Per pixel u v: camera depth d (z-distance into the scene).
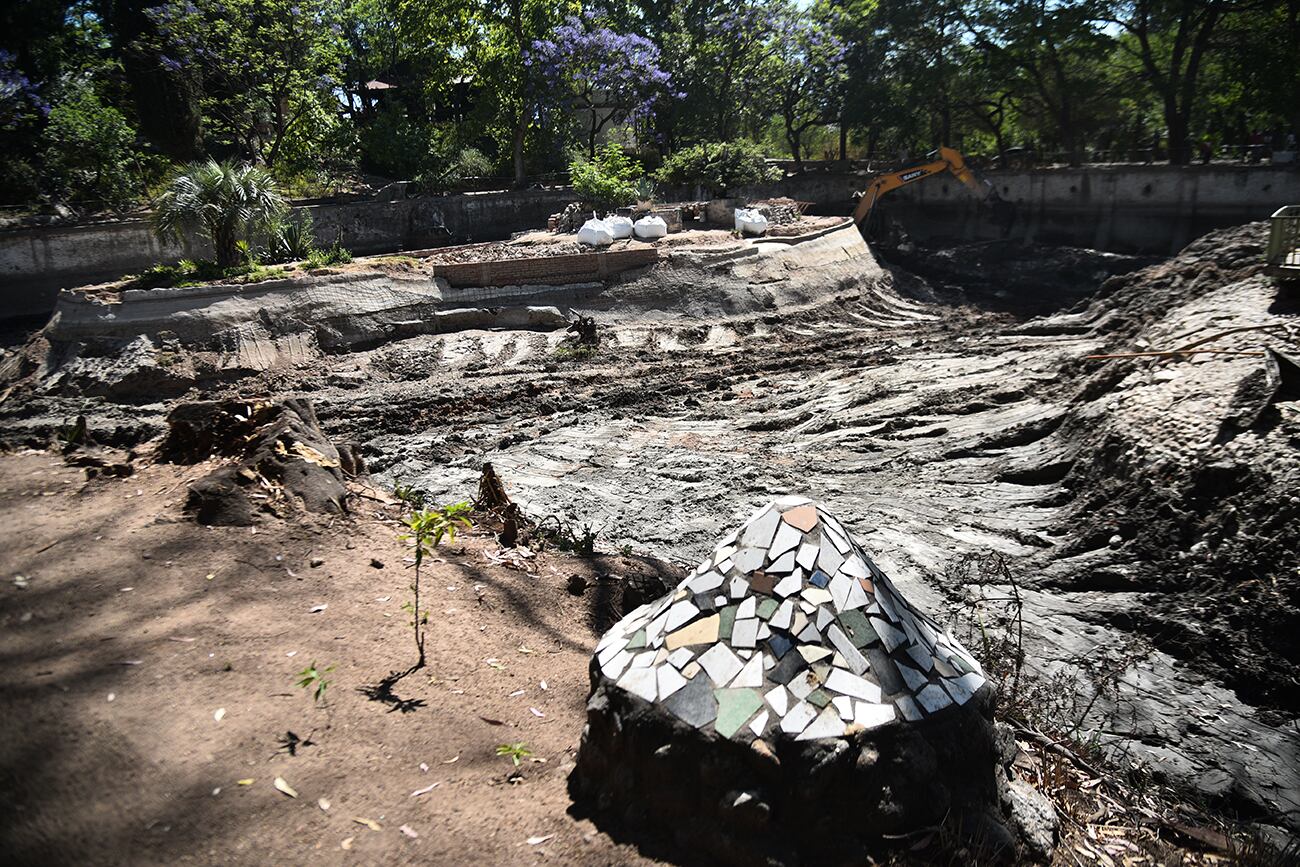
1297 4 38.47
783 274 31.55
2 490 6.86
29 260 29.09
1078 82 47.16
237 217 24.66
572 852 3.91
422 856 3.83
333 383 22.09
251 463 7.13
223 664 4.99
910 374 20.08
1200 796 7.05
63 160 33.00
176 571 5.88
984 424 16.08
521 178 45.03
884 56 51.38
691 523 11.73
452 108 52.84
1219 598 9.70
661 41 50.81
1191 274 21.22
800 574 4.33
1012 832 4.19
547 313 26.77
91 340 22.00
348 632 5.56
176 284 23.89
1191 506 10.97
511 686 5.39
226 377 22.05
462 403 20.14
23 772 3.96
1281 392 11.49
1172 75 42.28
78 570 5.72
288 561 6.25
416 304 26.02
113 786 3.98
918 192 48.84
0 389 20.98
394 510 7.50
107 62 33.53
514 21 44.16
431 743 4.62
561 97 45.09
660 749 4.02
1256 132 46.19
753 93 52.12
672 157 45.72
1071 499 12.88
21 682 4.56
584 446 16.19
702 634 4.27
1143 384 13.95
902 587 10.25
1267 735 8.07
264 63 38.78
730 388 21.61
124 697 4.58
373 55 51.09
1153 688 8.62
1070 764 5.96
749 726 3.93
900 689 4.14
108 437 14.91
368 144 43.38
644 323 27.84
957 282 39.59
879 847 3.88
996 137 52.84
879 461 15.08
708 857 3.88
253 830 3.86
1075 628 9.62
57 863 3.54
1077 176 43.16
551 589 6.96
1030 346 21.17
